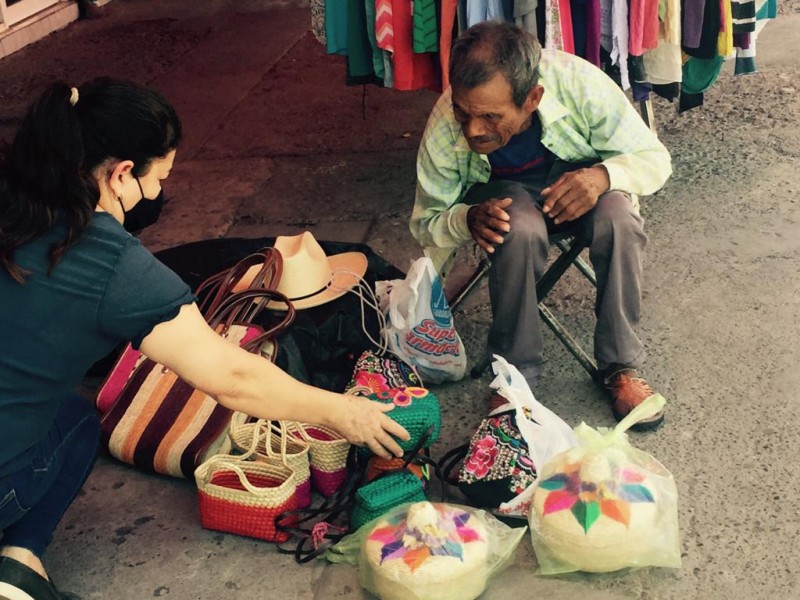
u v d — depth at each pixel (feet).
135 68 19.70
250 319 8.99
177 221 13.38
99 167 5.86
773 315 10.03
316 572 7.43
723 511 7.66
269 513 7.57
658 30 10.80
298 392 6.72
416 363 9.09
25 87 19.19
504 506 7.52
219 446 8.30
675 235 11.69
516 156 8.77
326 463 7.96
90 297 5.90
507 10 9.95
